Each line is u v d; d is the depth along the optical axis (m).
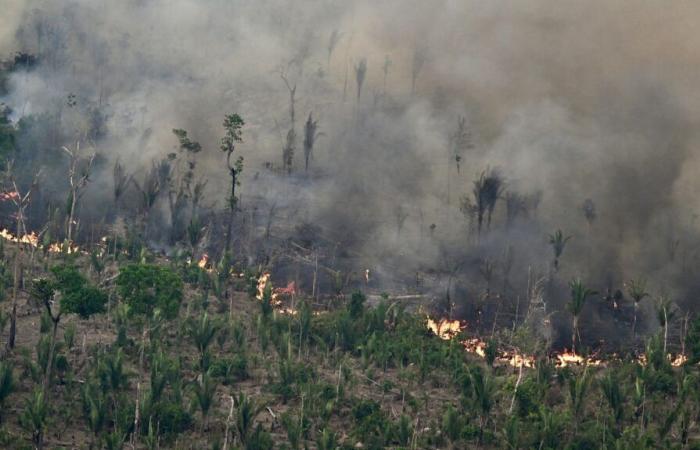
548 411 169.00
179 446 149.75
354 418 168.38
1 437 144.25
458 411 176.38
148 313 169.00
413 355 196.12
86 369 174.50
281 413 169.25
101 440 147.38
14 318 181.62
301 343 198.38
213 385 162.38
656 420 176.38
